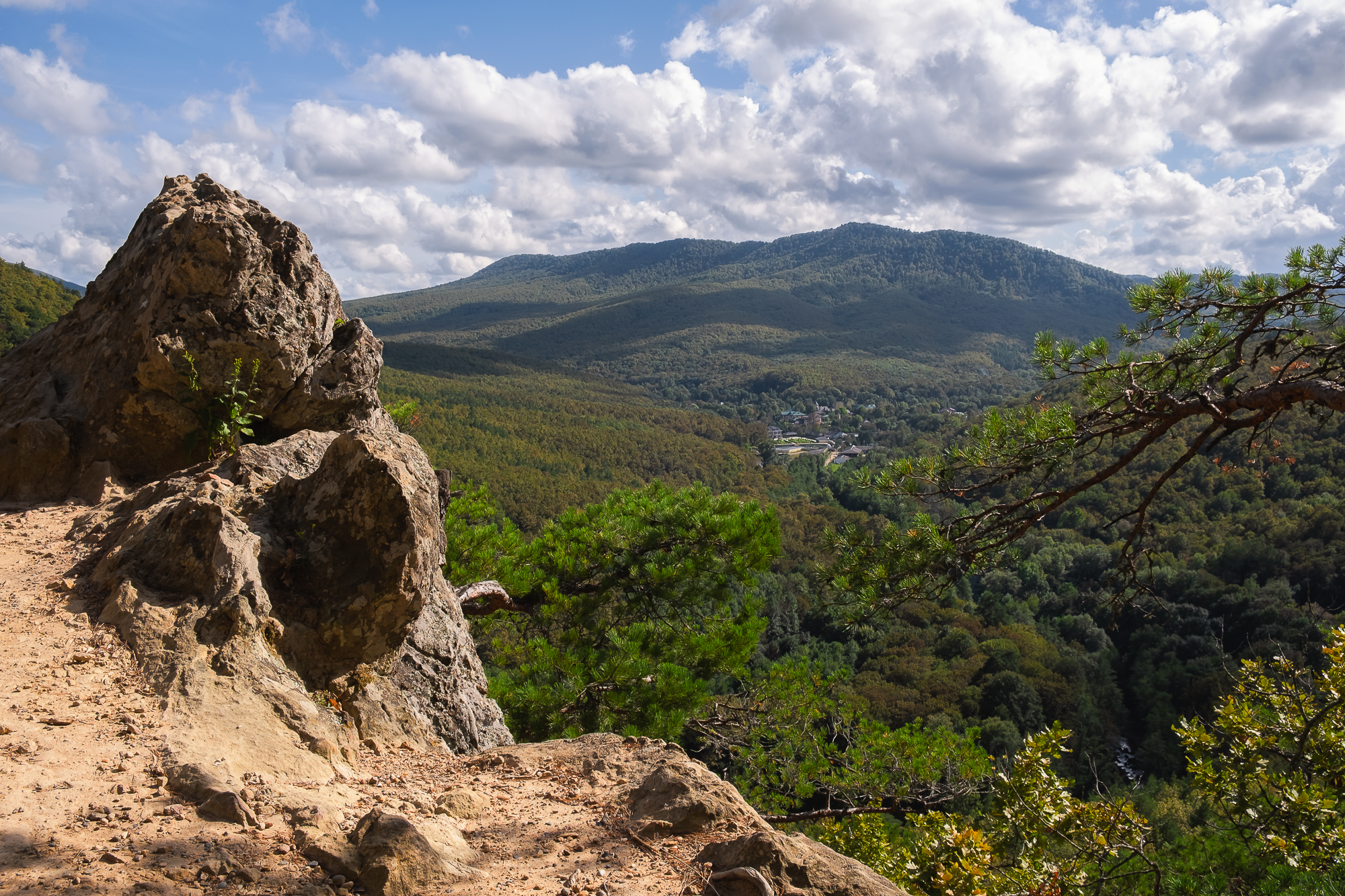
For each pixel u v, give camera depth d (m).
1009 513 6.28
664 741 3.49
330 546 3.77
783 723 9.38
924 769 8.35
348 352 5.84
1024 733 33.06
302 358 5.67
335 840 2.21
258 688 3.08
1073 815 5.90
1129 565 6.46
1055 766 31.38
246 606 3.31
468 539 9.40
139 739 2.64
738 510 9.21
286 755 2.84
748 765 9.32
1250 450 6.34
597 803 2.79
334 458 3.89
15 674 2.90
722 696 9.91
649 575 9.20
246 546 3.56
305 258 5.78
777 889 2.05
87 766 2.44
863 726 9.19
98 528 4.34
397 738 3.63
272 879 2.02
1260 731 6.18
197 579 3.46
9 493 5.11
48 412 5.44
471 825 2.58
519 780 3.07
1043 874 5.29
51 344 6.16
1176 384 6.17
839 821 8.30
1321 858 5.04
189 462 5.35
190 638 3.15
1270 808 5.65
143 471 5.33
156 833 2.15
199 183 6.56
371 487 3.73
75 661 3.02
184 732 2.73
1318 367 5.37
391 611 3.70
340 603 3.65
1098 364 6.20
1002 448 6.23
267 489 4.19
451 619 4.64
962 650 43.06
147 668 3.03
